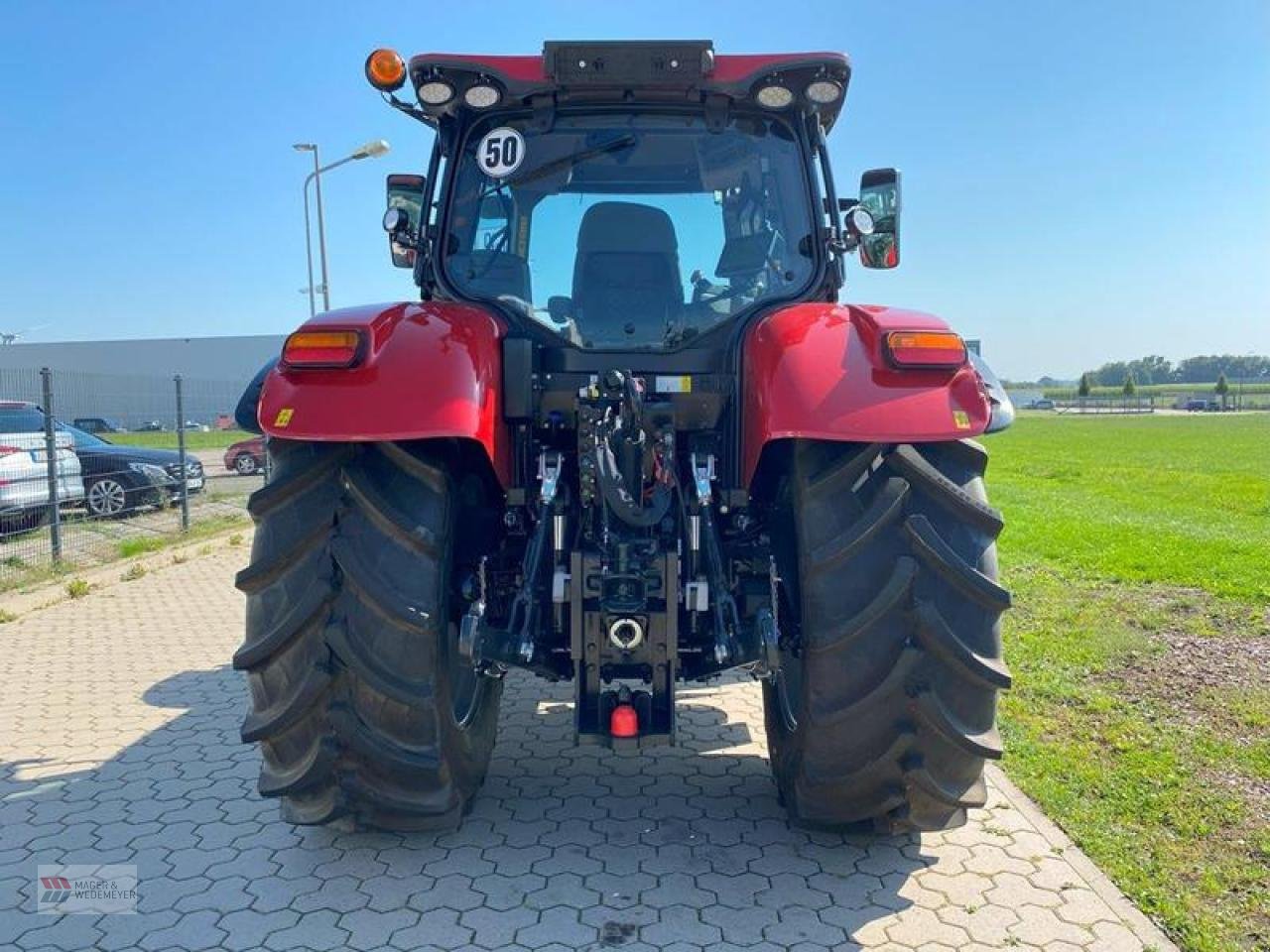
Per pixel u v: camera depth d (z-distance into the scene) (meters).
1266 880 3.08
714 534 3.13
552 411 3.47
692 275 3.68
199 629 6.79
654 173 3.74
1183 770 3.93
